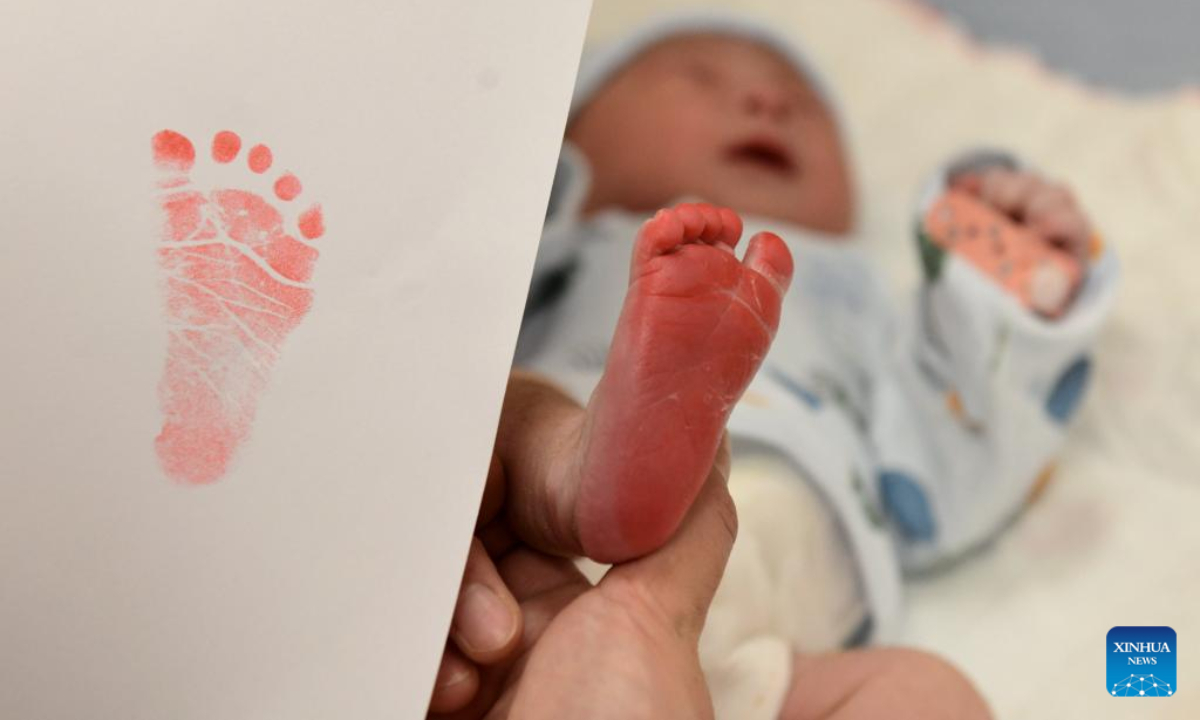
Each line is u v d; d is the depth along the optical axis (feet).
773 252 1.49
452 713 1.73
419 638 1.45
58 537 1.47
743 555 2.51
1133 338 3.42
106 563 1.47
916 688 2.37
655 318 1.39
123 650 1.46
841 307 3.41
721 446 1.82
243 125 1.51
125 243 1.50
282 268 1.51
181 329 1.50
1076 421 3.34
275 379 1.50
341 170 1.51
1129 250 3.56
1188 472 3.22
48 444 1.48
